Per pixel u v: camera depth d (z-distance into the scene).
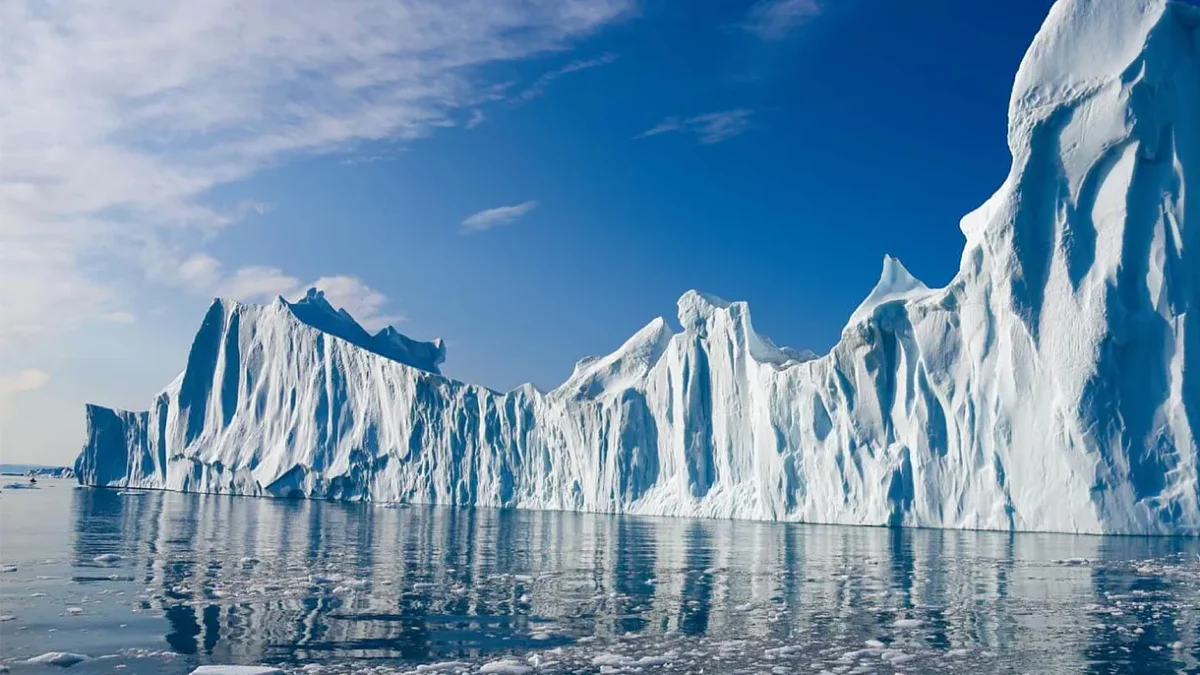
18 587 30.22
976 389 53.41
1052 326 49.12
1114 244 48.22
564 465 86.75
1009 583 31.36
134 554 40.12
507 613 26.31
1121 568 34.66
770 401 66.56
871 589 30.64
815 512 62.91
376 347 126.69
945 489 54.88
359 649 21.58
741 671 19.67
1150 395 47.16
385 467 102.06
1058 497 48.72
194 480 120.44
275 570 35.19
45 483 158.88
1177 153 48.47
